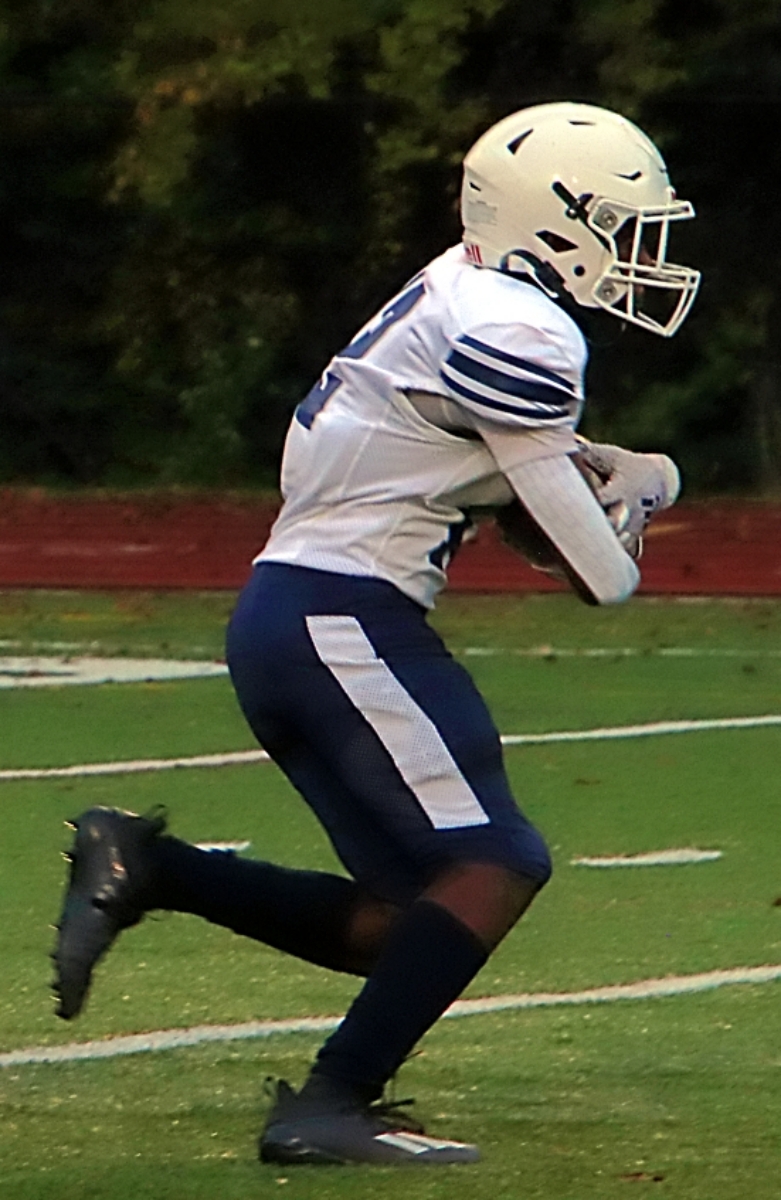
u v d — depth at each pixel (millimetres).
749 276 70188
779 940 18156
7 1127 13352
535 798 23797
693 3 70312
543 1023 15820
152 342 71875
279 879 13508
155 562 50094
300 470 12984
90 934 12977
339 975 17219
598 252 12984
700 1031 15594
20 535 56750
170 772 25188
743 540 57250
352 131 70812
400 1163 12469
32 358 72062
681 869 20641
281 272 71688
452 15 68812
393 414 12695
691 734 27703
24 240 71812
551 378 12320
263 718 12938
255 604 12883
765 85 70062
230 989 16781
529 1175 12320
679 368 70625
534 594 43062
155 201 69438
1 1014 16031
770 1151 12836
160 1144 12984
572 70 71188
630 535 12922
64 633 37375
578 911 19094
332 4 68875
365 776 12531
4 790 24156
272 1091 13344
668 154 69875
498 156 13039
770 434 70750
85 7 70500
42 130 71250
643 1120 13453
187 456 71812
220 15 68875
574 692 31000
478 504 12930
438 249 71625
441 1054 15023
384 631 12609
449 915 12398
